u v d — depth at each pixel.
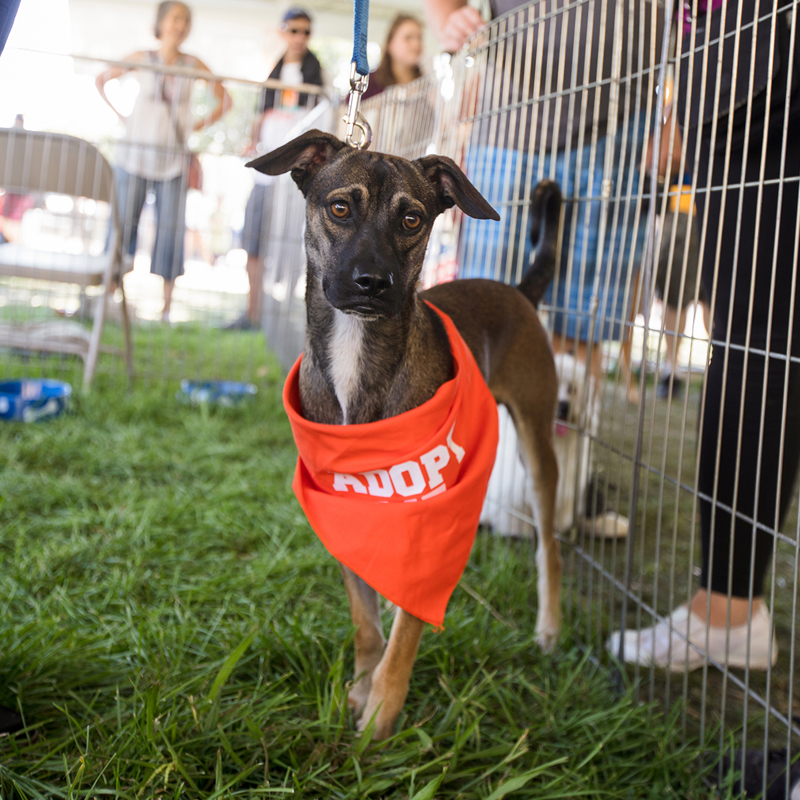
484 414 1.64
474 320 1.95
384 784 1.33
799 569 1.38
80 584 2.00
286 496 2.75
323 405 1.59
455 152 2.83
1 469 2.80
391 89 3.77
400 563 1.46
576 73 2.15
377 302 1.42
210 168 4.44
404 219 1.54
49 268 3.74
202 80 4.27
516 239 2.63
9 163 3.53
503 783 1.37
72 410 3.60
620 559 2.57
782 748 1.53
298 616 1.89
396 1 10.07
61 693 1.49
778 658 1.98
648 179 2.55
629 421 4.36
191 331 6.18
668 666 1.64
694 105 1.76
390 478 1.50
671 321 4.61
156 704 1.39
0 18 1.27
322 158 1.64
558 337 2.86
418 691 1.68
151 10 10.52
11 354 4.50
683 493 3.28
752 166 1.66
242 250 5.60
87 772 1.27
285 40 5.48
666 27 1.66
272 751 1.38
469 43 2.69
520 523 2.67
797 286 1.63
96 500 2.58
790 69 1.36
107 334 5.53
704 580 1.87
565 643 1.98
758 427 1.68
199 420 3.65
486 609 2.06
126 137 4.26
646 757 1.56
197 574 2.15
